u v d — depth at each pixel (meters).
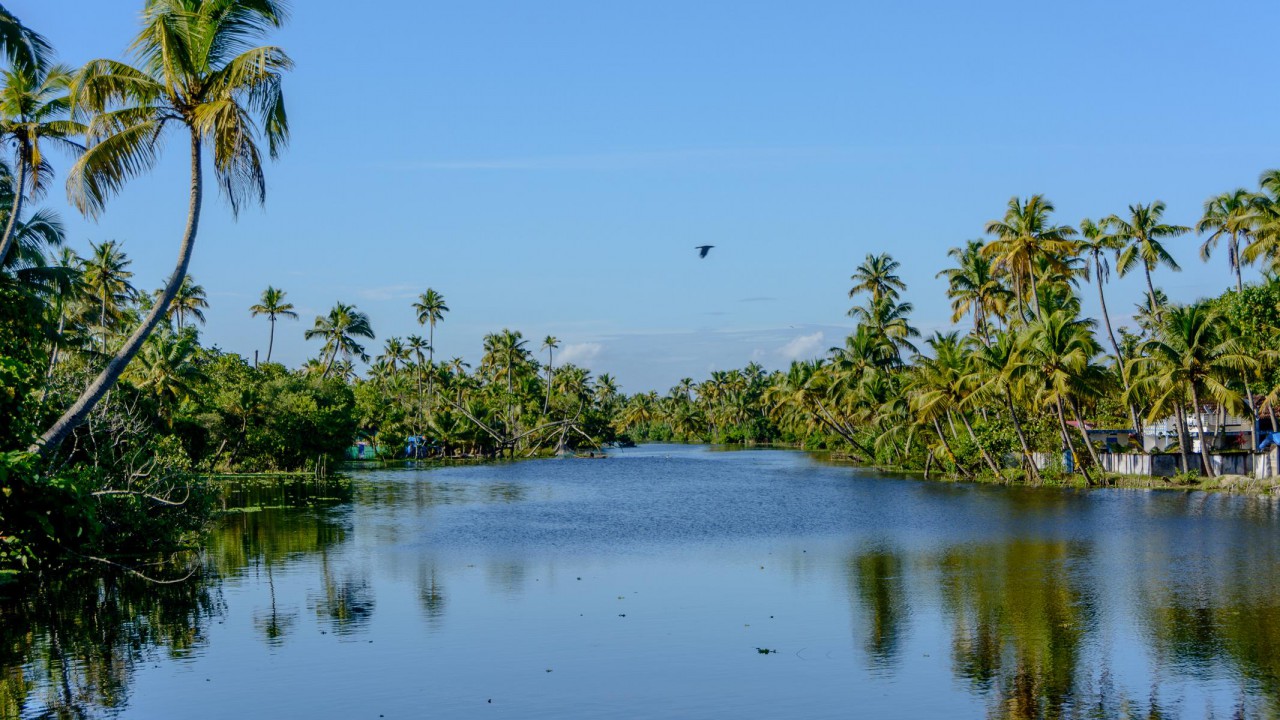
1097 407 88.44
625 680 19.69
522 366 159.12
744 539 40.78
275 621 24.92
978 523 45.41
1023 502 55.81
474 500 60.81
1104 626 23.62
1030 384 67.25
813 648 22.06
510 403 139.62
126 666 20.84
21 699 18.72
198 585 29.73
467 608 26.44
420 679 19.81
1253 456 62.44
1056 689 18.92
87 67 26.03
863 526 45.16
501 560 34.88
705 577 31.14
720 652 21.73
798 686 19.25
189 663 21.05
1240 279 71.00
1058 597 27.09
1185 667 20.19
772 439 196.50
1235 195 70.69
